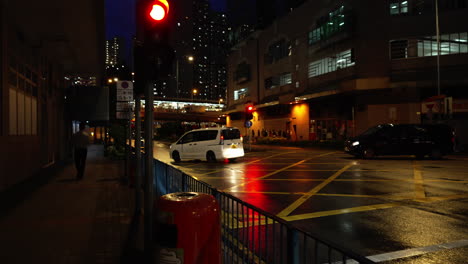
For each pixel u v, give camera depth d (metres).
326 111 35.09
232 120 61.53
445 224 5.95
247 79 53.59
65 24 12.10
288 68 42.69
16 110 10.98
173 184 6.42
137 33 4.52
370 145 18.47
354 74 30.70
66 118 22.17
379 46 29.19
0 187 9.04
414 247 4.84
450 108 20.53
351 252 1.74
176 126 69.81
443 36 27.70
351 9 30.89
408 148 18.06
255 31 51.06
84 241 4.94
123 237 5.11
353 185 10.10
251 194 8.99
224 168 15.33
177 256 2.52
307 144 31.48
